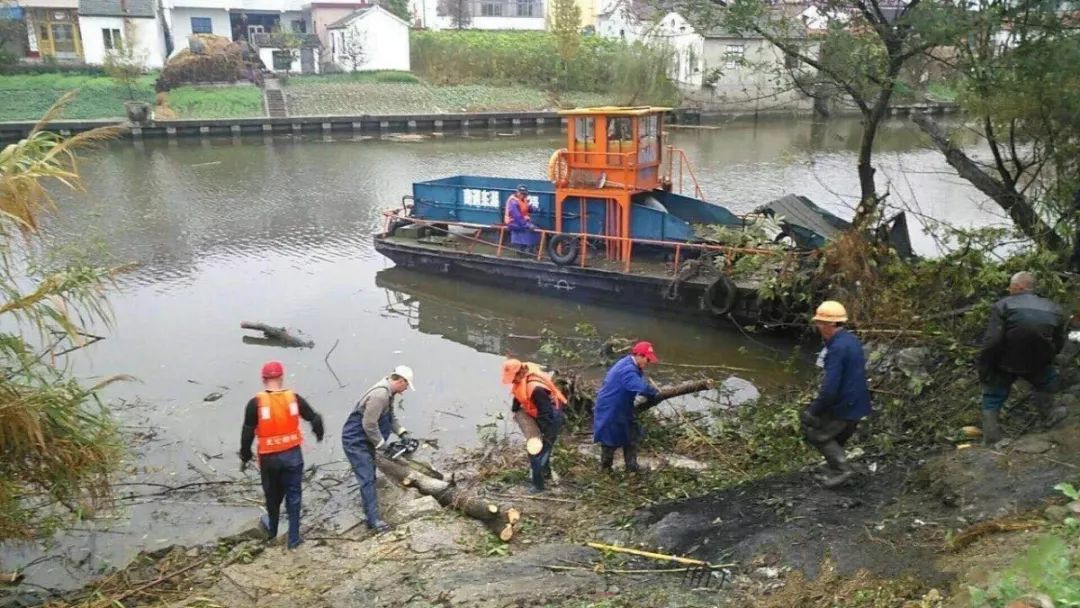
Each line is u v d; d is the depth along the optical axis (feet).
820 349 39.93
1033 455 19.92
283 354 40.19
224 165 103.45
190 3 171.12
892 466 22.90
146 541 24.14
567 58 158.92
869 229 35.32
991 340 21.30
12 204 18.12
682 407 33.09
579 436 29.71
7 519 20.76
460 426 32.01
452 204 56.24
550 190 57.72
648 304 45.68
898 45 33.01
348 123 135.74
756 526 20.26
